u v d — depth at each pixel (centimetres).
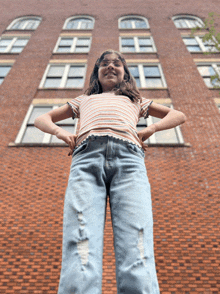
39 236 593
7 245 575
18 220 623
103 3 1769
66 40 1427
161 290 504
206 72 1174
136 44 1377
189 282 512
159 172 729
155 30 1476
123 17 1622
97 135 142
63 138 161
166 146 809
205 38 720
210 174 716
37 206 653
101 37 1412
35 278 525
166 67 1165
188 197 663
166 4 1739
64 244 106
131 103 185
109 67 199
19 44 1451
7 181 711
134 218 111
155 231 596
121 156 139
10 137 855
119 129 149
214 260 541
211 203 647
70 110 200
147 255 103
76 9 1711
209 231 591
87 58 1257
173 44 1327
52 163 766
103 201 122
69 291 92
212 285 506
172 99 984
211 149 790
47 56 1266
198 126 869
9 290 509
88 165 132
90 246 103
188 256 549
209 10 1666
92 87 208
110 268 532
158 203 652
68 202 118
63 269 99
